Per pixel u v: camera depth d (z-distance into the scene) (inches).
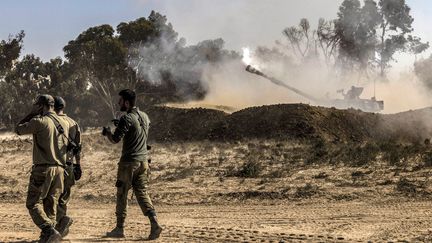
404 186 626.8
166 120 2004.2
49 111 353.7
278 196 611.2
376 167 783.7
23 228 429.4
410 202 561.0
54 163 345.1
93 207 587.8
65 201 363.3
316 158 895.7
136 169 372.2
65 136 351.9
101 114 3097.9
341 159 874.8
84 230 420.2
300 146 1241.4
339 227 435.5
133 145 372.5
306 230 423.5
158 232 374.0
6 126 3080.7
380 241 370.0
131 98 376.5
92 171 878.4
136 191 377.4
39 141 344.5
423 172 718.5
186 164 943.7
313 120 1632.6
